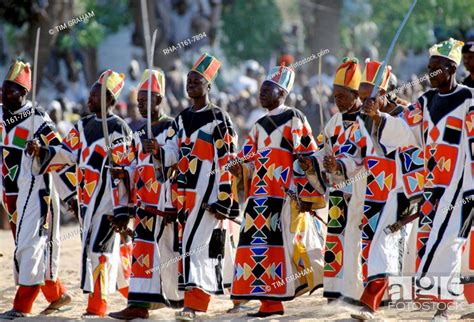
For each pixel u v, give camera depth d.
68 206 26.88
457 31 74.25
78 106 63.06
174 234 25.31
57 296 26.14
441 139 22.59
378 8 78.44
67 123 50.16
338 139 25.12
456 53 22.73
